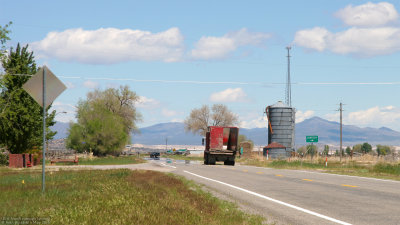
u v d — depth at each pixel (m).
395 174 29.31
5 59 37.72
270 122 81.06
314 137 41.38
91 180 19.00
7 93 41.00
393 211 10.80
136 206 10.43
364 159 49.91
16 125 41.97
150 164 46.62
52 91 13.09
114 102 98.75
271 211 11.05
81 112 84.31
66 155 78.56
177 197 13.20
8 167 37.53
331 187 17.22
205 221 9.12
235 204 12.30
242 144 78.25
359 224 9.07
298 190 16.14
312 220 9.66
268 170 32.94
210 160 47.00
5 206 10.37
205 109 127.81
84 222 8.26
